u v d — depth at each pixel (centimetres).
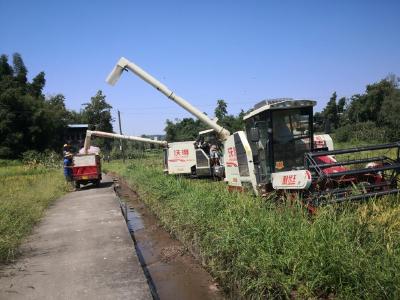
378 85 5550
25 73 6025
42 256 799
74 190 2108
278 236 570
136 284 626
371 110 5569
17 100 5175
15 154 5138
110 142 6669
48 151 5141
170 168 2180
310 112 1015
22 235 961
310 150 1023
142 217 1372
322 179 761
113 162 4988
